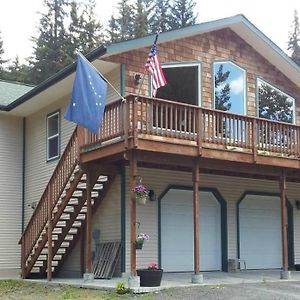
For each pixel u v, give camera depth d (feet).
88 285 38.93
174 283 39.19
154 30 147.23
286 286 39.22
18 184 63.87
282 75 57.41
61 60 133.90
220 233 52.31
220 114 42.60
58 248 48.52
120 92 45.70
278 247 56.59
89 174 43.01
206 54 51.31
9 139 63.98
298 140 47.70
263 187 55.83
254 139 44.29
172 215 49.06
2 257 61.31
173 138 39.40
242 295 34.01
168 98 47.91
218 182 52.37
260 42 53.88
